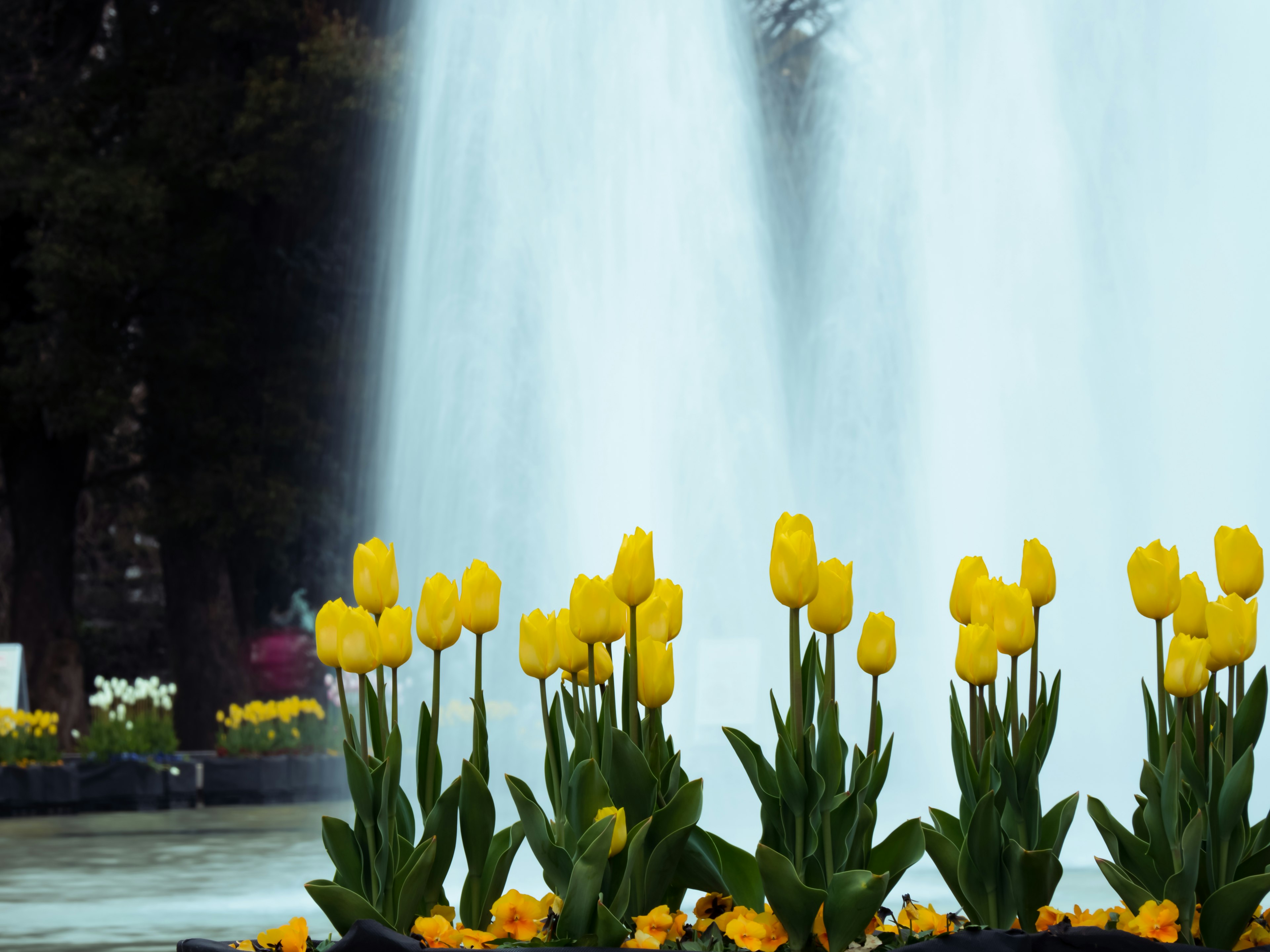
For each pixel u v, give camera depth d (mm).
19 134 23797
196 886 9109
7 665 16344
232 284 25750
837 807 2902
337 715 18000
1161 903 3016
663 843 2904
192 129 24125
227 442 25406
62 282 23312
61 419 23891
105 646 34188
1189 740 3211
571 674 3234
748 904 3045
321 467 26625
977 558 3266
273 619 31891
